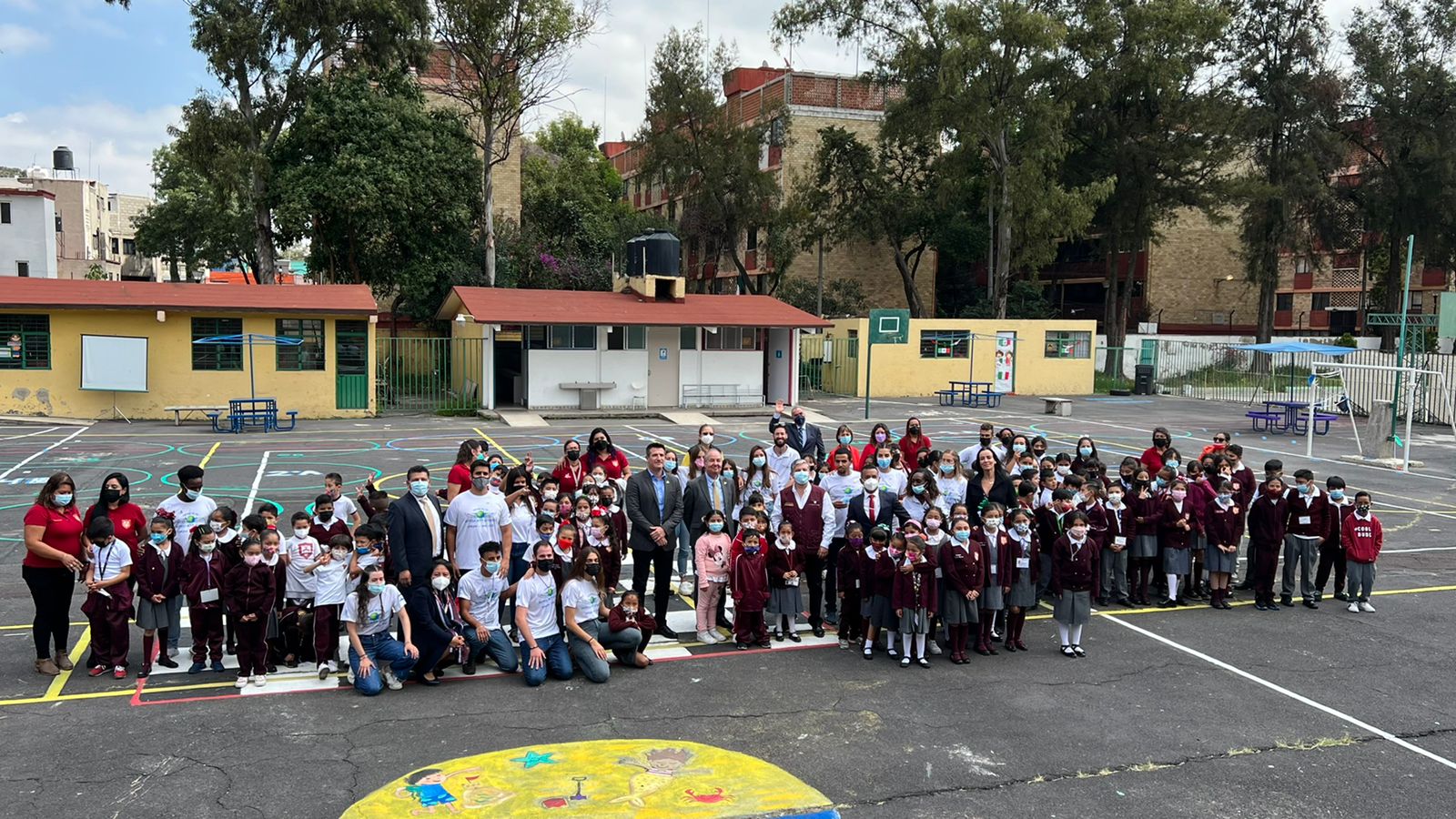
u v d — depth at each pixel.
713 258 53.53
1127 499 11.97
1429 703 8.84
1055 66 43.53
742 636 10.18
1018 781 7.15
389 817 6.33
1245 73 47.19
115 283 29.23
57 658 9.02
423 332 45.56
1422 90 46.31
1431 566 14.14
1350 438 29.06
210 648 9.14
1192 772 7.34
